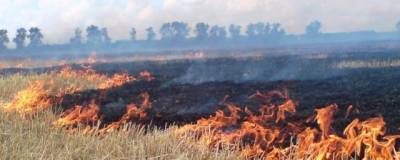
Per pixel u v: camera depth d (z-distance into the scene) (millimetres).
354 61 27109
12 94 15188
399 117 8438
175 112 10898
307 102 11430
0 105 12391
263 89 14883
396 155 5969
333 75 19938
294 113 9836
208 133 7988
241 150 7035
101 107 12000
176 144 6883
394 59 26531
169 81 21000
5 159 6270
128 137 7516
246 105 11492
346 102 10969
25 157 6277
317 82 16531
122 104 12562
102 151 6656
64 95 14805
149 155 6430
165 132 8031
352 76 18531
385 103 10312
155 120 9906
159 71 30078
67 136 7660
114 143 6934
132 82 20906
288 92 13742
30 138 7379
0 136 7445
